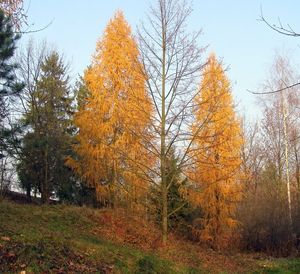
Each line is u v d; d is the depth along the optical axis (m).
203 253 20.31
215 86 20.73
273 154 34.81
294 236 27.39
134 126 16.83
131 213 20.88
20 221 15.62
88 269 10.97
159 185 17.39
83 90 30.75
